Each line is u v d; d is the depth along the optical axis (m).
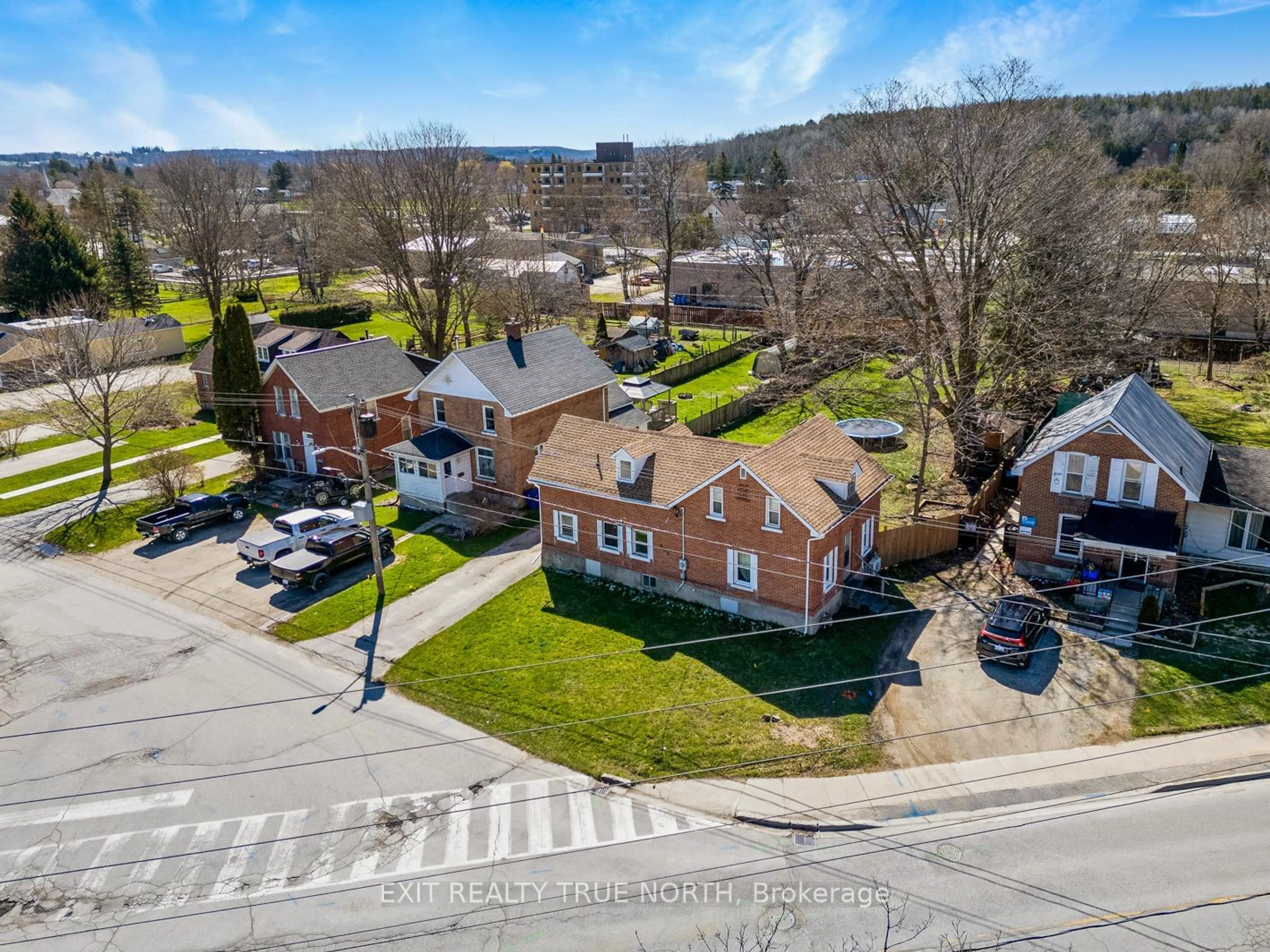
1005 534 35.34
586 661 27.89
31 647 30.11
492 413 40.84
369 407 46.41
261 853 20.44
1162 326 65.38
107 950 17.88
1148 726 23.69
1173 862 18.94
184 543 39.09
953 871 19.05
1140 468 29.84
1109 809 20.77
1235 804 20.77
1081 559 30.84
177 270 139.75
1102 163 59.50
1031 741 23.34
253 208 136.38
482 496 42.12
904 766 22.59
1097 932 17.16
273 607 32.56
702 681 26.55
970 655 27.45
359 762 23.66
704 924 17.89
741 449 30.36
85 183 126.12
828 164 56.66
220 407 45.59
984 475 42.91
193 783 22.94
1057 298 44.12
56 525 41.38
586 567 33.94
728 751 23.39
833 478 29.72
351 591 33.59
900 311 46.50
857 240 44.06
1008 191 40.06
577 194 165.88
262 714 25.89
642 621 30.28
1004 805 21.09
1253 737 23.02
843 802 21.42
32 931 18.39
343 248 81.19
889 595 31.56
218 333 45.09
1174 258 55.66
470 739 24.45
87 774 23.39
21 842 20.97
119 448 53.53
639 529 31.94
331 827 21.22
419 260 69.75
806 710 24.94
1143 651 27.08
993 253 41.44
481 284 73.50
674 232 92.06
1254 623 28.17
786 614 29.08
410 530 39.44
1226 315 62.50
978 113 40.50
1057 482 31.50
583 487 32.66
